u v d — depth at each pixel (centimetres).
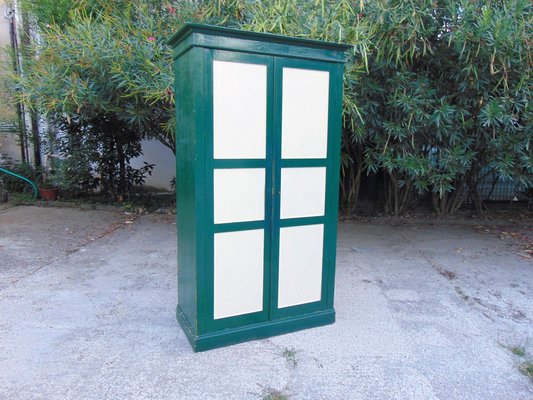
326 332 244
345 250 415
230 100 207
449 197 575
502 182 615
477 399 184
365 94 388
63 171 599
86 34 366
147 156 701
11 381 189
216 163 209
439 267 367
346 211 578
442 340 236
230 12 370
